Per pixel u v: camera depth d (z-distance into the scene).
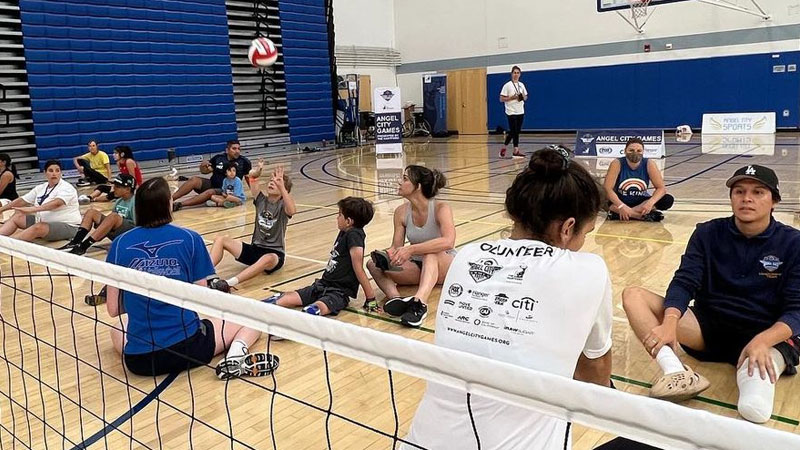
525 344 1.38
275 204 4.95
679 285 2.88
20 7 11.48
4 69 11.46
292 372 3.14
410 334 3.60
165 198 3.19
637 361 3.09
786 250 2.71
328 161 13.95
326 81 17.48
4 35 11.37
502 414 1.34
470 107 20.39
